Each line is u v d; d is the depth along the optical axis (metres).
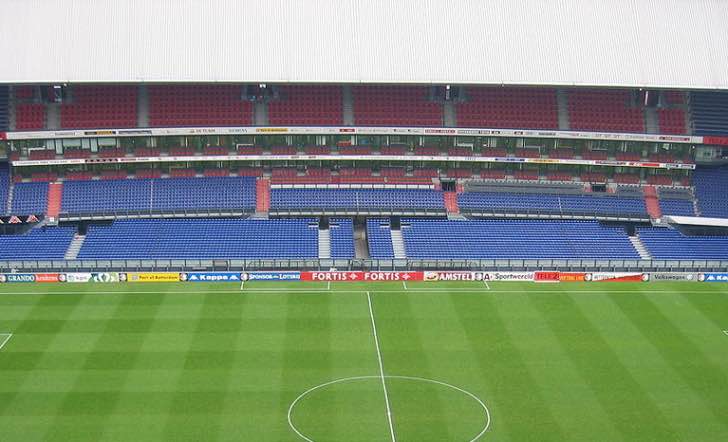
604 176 95.56
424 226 88.81
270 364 61.06
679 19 91.50
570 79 86.25
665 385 59.00
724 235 92.88
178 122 89.31
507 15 90.94
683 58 88.50
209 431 51.78
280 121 90.38
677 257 86.06
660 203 93.25
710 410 55.59
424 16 90.38
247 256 82.88
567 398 56.84
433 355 63.19
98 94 90.12
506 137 92.31
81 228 87.50
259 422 52.97
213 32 87.19
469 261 82.75
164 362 61.03
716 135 91.81
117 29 86.44
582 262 84.25
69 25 86.25
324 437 51.41
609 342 66.25
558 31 89.94
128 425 52.28
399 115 91.88
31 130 86.81
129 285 76.94
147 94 90.69
